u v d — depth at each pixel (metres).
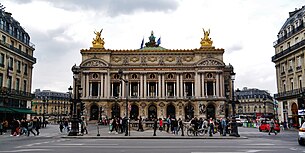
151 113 93.62
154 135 32.34
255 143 23.38
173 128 38.59
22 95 61.53
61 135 35.44
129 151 17.42
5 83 55.28
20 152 16.94
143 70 94.81
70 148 19.14
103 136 31.23
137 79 94.94
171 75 95.31
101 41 97.50
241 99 148.12
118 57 96.31
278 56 65.81
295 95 57.31
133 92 96.19
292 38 61.00
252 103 144.38
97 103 92.12
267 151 17.59
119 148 19.11
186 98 91.94
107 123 80.69
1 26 54.25
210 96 91.31
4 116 55.41
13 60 58.84
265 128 46.69
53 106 136.25
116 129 40.16
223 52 94.56
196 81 93.12
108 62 94.62
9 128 54.38
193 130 34.31
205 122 37.19
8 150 18.03
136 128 49.09
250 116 123.69
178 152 16.95
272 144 22.44
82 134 33.75
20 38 62.62
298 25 58.84
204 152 16.98
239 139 28.92
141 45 106.62
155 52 95.75
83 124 36.41
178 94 93.44
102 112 90.81
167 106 93.38
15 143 23.42
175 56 95.94
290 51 60.03
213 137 30.20
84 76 93.75
